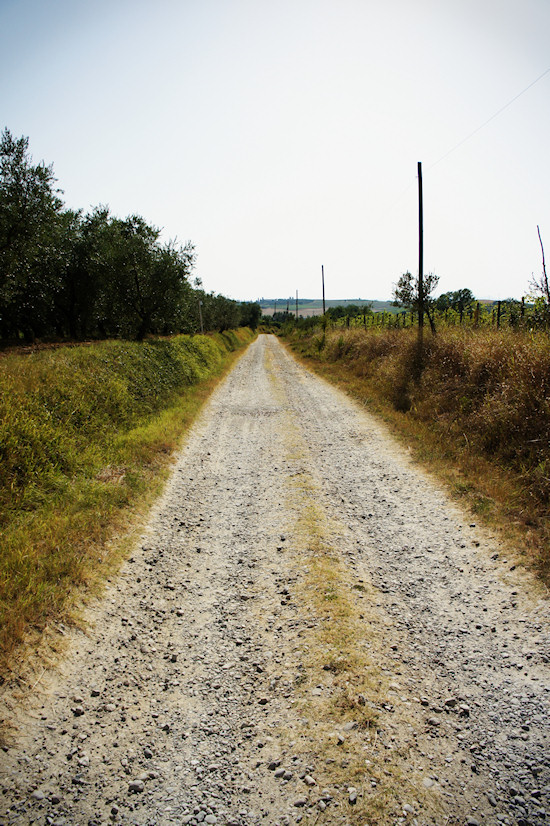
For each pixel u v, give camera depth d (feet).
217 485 24.40
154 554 16.88
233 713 9.80
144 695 10.39
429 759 8.36
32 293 64.59
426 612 12.94
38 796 7.79
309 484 23.41
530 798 7.55
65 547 15.11
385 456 27.32
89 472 22.25
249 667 11.17
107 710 9.86
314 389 55.11
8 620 11.34
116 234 66.33
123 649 11.88
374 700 9.74
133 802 7.79
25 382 27.27
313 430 35.42
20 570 13.38
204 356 74.13
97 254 68.64
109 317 74.18
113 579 14.79
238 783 8.13
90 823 7.38
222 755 8.75
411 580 14.61
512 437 22.58
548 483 17.74
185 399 44.70
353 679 10.32
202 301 134.62
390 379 44.52
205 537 18.54
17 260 48.75
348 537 17.74
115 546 16.70
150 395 39.06
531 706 9.48
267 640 12.09
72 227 73.20
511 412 23.22
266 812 7.54
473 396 29.45
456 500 19.83
